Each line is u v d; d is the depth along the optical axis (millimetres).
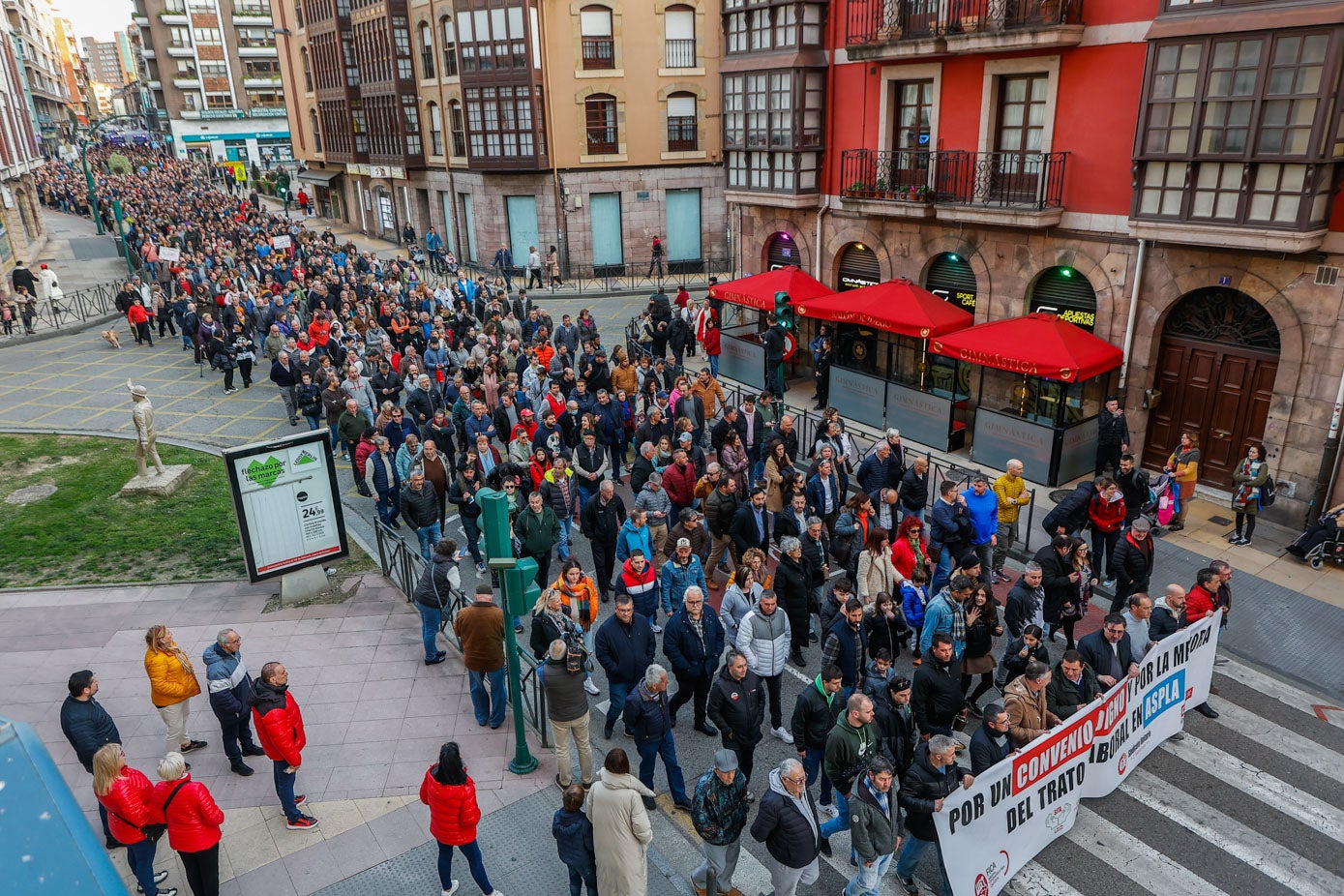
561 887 7352
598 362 17438
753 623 8805
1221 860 7711
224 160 101688
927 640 8961
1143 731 8852
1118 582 10539
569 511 12758
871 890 6930
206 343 22703
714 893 7004
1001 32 16266
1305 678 10445
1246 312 14523
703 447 16703
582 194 35344
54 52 126250
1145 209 14766
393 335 22469
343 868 7547
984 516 11477
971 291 19328
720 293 21719
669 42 34406
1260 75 12867
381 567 12992
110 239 47969
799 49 21094
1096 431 16062
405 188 43781
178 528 14594
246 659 10742
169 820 6656
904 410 18375
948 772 7078
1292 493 14117
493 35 33469
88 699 7770
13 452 18062
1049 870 7609
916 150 19078
